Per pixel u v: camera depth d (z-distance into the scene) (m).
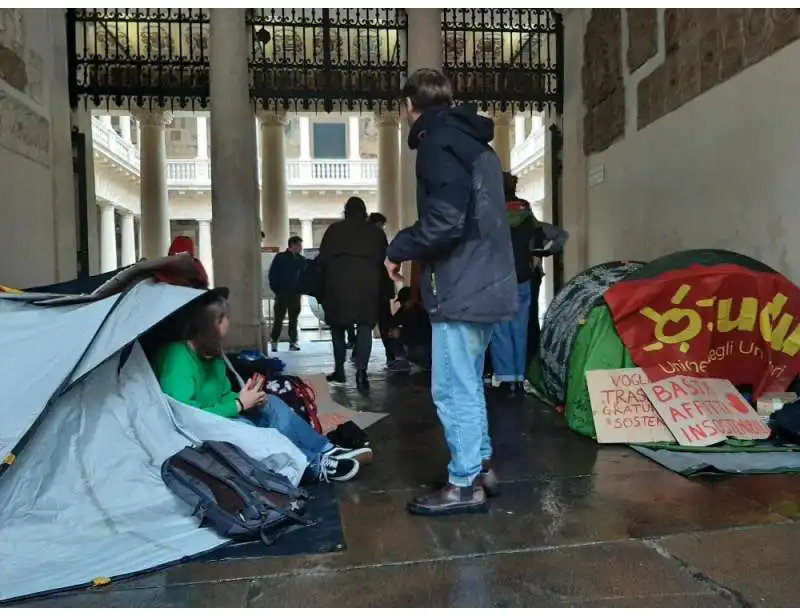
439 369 2.82
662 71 6.39
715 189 5.56
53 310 2.99
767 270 4.40
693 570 2.24
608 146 7.62
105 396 2.96
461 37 10.80
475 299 2.68
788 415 3.80
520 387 5.54
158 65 7.89
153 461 2.88
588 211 8.21
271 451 2.99
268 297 11.96
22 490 2.67
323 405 5.11
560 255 8.77
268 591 2.15
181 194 27.36
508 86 8.50
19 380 2.72
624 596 2.07
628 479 3.29
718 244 5.54
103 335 2.87
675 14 6.13
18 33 6.39
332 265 6.16
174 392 3.05
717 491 3.07
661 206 6.47
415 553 2.43
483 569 2.29
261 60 8.62
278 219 12.66
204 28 11.30
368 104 8.39
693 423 3.87
